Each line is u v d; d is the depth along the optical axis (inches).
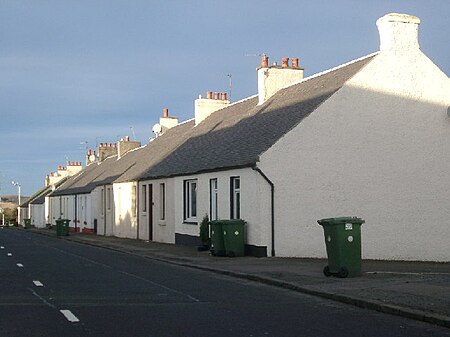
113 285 577.6
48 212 2790.4
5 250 1112.2
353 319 403.2
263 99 1143.0
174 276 662.5
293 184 858.8
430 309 409.1
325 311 435.2
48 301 474.3
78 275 666.2
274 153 853.8
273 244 847.7
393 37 925.2
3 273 683.4
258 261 791.1
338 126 884.0
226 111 1354.6
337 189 879.1
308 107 907.4
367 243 893.8
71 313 421.1
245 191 892.0
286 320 399.5
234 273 655.8
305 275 620.1
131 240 1396.4
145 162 1524.4
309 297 503.2
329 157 877.2
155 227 1321.4
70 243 1384.1
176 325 381.1
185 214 1154.7
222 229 880.9
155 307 449.7
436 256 925.2
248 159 874.8
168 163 1298.0
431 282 542.9
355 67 951.0
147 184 1379.2
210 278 644.1
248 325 382.3
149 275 671.8
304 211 861.8
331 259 601.6
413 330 366.0
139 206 1432.1
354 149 890.1
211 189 1029.2
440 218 931.3
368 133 899.4
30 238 1664.6
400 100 919.7
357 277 590.9
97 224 1866.4
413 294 474.0
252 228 869.8
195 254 936.3
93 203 1932.8
